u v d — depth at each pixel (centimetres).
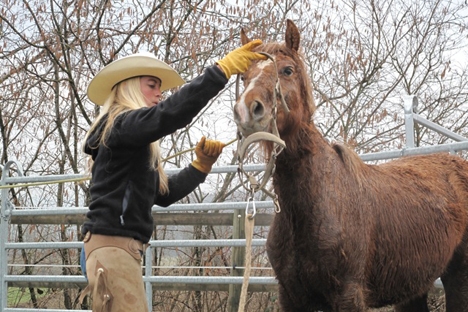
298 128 323
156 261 861
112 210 264
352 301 334
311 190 335
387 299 379
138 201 269
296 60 323
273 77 298
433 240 392
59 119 973
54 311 609
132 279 262
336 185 345
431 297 635
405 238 375
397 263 372
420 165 434
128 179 268
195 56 848
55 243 619
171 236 917
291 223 339
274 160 295
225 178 932
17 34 899
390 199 377
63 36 905
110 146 265
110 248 261
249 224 260
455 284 426
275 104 293
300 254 339
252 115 280
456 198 425
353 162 366
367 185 368
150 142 260
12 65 958
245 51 269
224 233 901
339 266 333
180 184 312
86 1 920
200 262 814
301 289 346
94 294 256
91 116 1032
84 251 279
